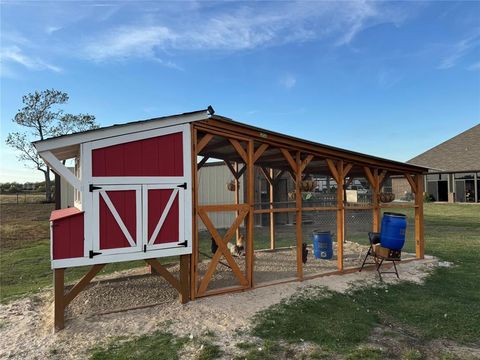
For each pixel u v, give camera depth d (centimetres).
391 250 711
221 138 604
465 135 3192
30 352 379
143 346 388
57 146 443
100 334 422
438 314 505
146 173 498
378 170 852
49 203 2550
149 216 499
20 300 569
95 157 465
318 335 424
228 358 363
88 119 3014
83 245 455
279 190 1650
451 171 2589
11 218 1859
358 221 1770
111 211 473
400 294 604
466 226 1547
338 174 750
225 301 538
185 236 527
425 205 2594
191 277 540
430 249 1027
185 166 529
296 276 688
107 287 617
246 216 611
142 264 848
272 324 452
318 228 1545
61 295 441
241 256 895
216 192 1465
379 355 374
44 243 1193
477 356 379
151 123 500
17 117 2775
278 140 646
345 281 671
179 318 470
